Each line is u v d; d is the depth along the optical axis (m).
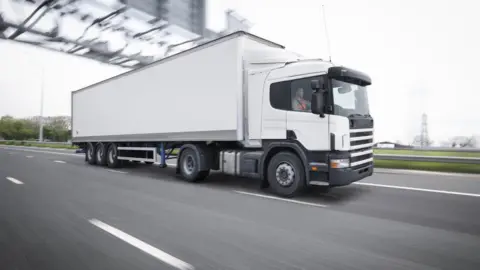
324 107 5.66
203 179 8.43
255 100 6.74
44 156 18.39
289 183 6.09
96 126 12.56
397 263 2.89
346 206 5.30
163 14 23.33
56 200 5.72
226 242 3.45
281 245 3.36
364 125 6.20
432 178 8.58
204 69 7.63
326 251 3.19
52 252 3.15
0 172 10.12
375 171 10.13
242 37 6.91
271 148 6.43
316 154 5.82
